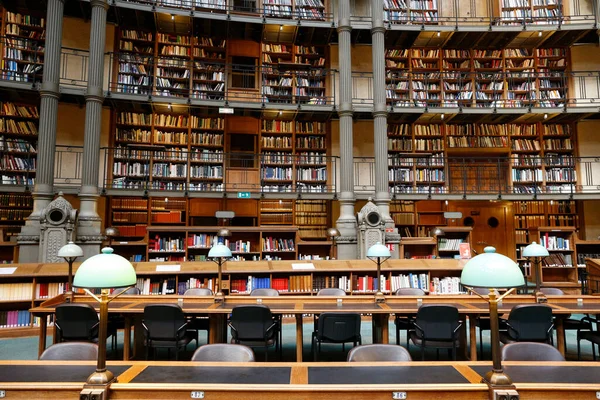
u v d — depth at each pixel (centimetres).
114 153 853
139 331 450
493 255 178
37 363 215
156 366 210
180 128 892
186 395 178
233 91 914
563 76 939
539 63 975
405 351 242
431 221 970
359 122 991
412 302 446
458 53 976
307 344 514
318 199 881
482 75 967
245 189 872
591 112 876
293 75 926
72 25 869
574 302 453
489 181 972
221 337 459
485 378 180
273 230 734
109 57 841
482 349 479
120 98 788
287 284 622
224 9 902
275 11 916
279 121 941
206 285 605
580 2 973
